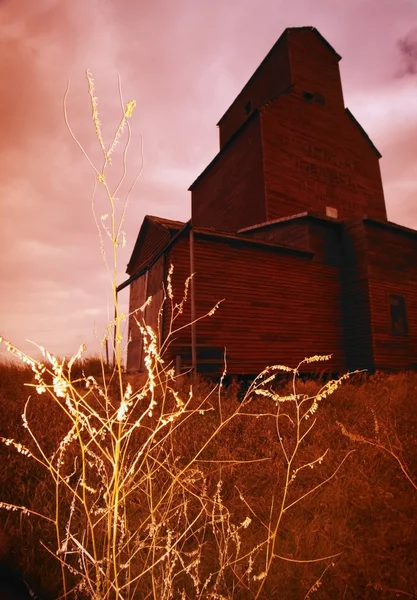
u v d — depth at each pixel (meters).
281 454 4.45
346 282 14.54
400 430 5.36
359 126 22.27
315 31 21.73
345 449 4.59
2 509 3.07
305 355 12.89
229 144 20.97
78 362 9.72
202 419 5.58
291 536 2.94
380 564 2.54
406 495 3.42
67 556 2.51
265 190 17.56
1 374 9.61
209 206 22.67
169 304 10.91
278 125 18.95
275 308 12.66
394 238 15.09
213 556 2.60
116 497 1.40
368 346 13.34
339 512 3.21
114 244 1.29
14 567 2.38
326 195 19.73
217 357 11.16
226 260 12.12
